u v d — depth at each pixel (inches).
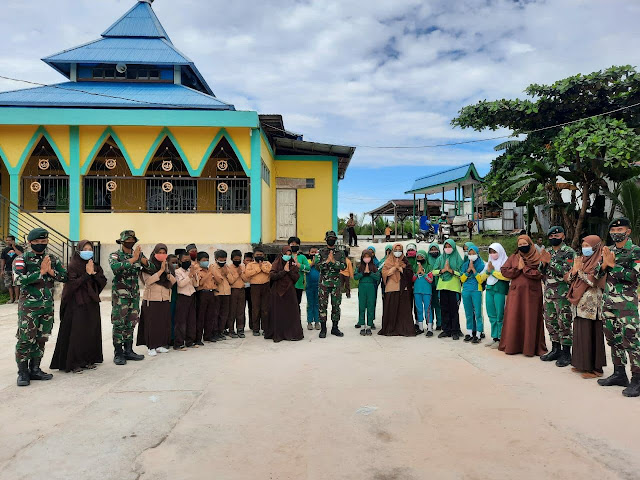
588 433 160.1
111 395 206.4
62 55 706.2
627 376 222.2
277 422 173.3
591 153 547.8
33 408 191.2
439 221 946.1
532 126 711.1
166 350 289.1
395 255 338.6
